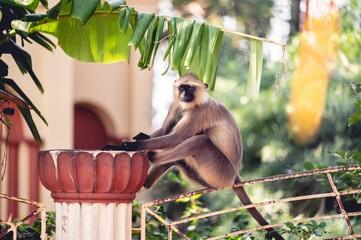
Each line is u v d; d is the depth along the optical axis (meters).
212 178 7.36
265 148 12.30
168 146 7.19
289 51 12.44
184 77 7.59
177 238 8.56
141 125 15.06
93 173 5.20
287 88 12.55
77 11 5.98
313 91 11.21
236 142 7.57
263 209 10.88
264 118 12.69
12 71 12.55
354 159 6.98
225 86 13.56
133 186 5.34
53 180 5.28
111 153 5.23
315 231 6.14
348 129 10.88
